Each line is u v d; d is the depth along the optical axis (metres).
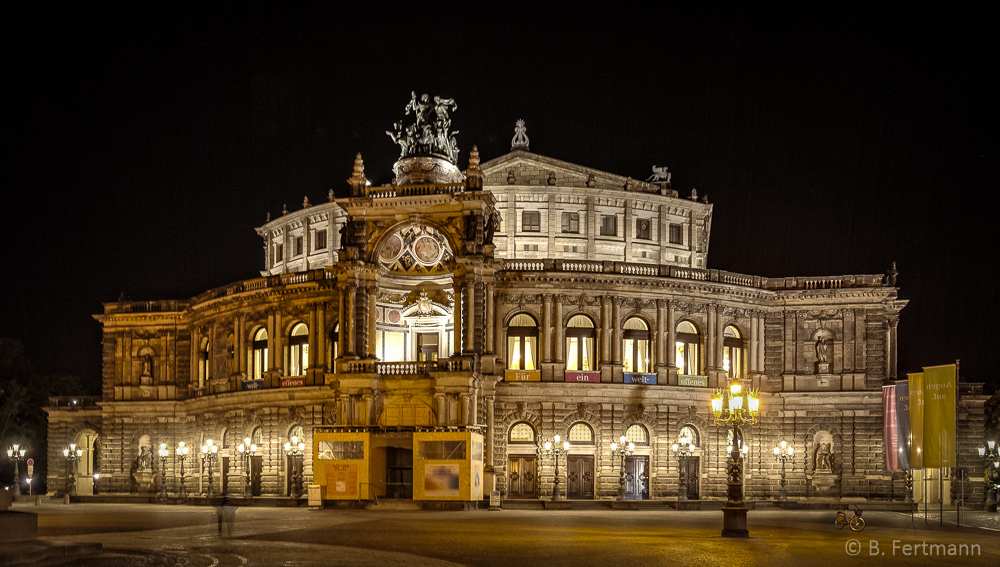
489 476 84.25
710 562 37.22
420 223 85.44
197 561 36.72
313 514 69.75
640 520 62.50
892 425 83.69
